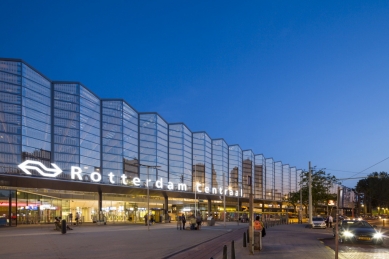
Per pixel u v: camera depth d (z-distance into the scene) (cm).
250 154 13088
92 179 6750
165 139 9069
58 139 6291
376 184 13500
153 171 8394
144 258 1812
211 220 6388
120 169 7456
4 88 5488
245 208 12988
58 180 5994
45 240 2923
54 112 6306
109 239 3058
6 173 5288
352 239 2683
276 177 14938
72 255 1928
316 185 8188
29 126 5734
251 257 1862
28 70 5788
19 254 1970
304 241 2911
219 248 2373
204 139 10550
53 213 6231
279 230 4822
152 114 8556
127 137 7769
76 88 6606
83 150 6650
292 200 10538
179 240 3000
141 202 8212
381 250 2273
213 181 11194
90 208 7119
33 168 5653
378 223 7350
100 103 7275
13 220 5431
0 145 5378
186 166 9831
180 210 9488
